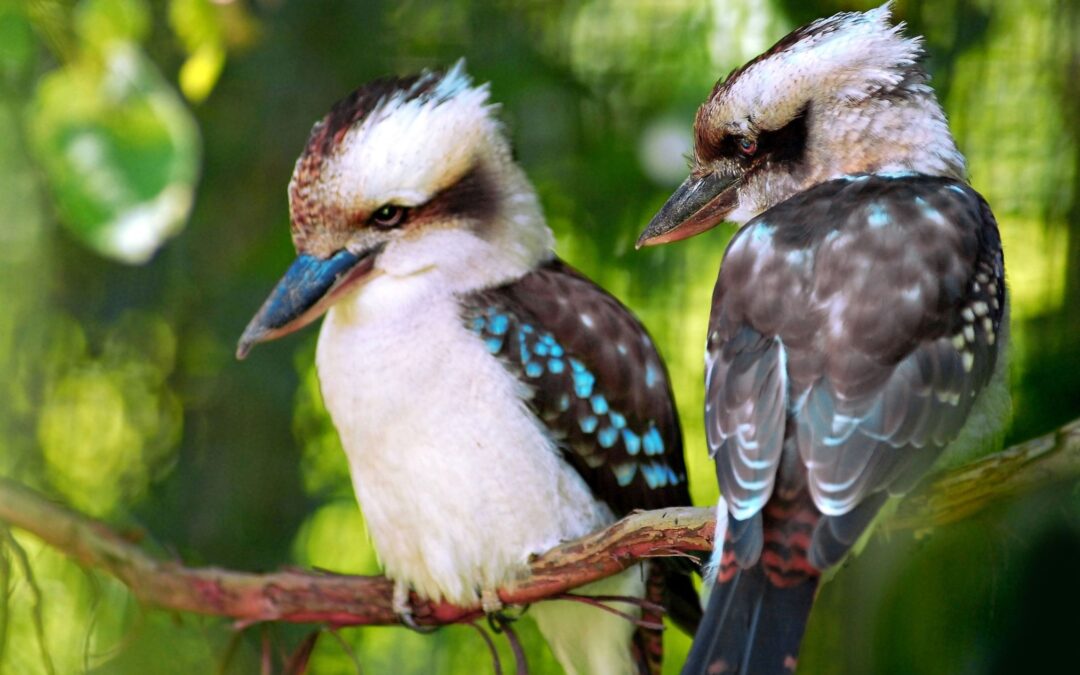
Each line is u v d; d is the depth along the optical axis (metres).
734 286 4.84
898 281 4.82
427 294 4.96
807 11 5.20
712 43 5.23
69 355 5.27
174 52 5.26
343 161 4.95
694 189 4.97
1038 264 5.11
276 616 4.93
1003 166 5.12
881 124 4.93
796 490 4.77
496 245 4.98
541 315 4.97
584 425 4.97
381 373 4.95
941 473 4.80
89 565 4.91
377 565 5.30
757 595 4.75
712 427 4.81
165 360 5.30
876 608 4.92
